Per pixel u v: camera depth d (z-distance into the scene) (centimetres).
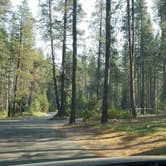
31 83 9181
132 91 3797
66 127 3400
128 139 2250
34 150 1930
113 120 3462
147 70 8581
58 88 6506
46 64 6162
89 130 2925
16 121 4775
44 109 9288
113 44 5825
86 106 4750
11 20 7056
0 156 1734
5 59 6894
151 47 7706
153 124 2722
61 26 5409
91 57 9212
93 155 1781
